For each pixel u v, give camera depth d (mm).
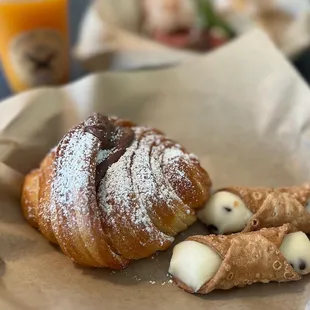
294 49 362
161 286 209
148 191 217
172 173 227
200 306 199
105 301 197
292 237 215
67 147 218
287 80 300
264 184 271
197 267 202
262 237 210
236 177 275
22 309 185
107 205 211
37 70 324
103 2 389
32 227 233
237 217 228
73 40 383
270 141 291
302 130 284
